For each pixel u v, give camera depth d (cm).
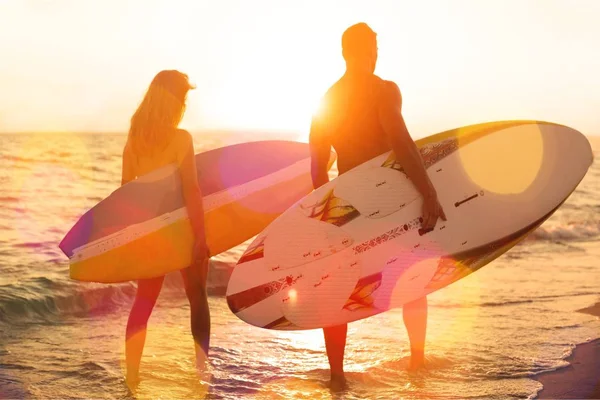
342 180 382
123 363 432
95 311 620
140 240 412
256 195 496
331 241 377
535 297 645
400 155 371
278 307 375
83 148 3100
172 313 605
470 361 426
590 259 927
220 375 402
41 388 376
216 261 825
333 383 377
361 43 374
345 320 373
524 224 398
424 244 382
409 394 365
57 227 1120
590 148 422
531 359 432
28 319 575
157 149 405
